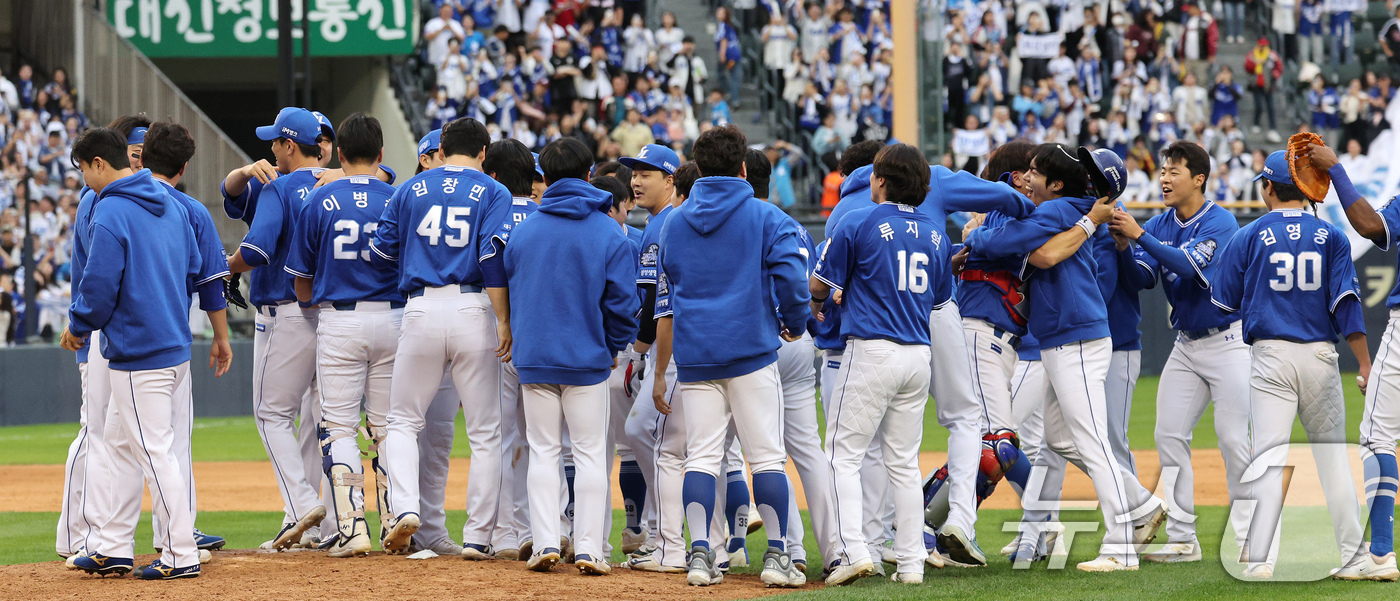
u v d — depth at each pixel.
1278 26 85.62
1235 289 20.50
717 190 18.86
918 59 59.72
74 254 20.08
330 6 70.19
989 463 20.38
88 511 19.72
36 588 18.50
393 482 20.30
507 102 72.38
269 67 80.19
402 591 18.14
